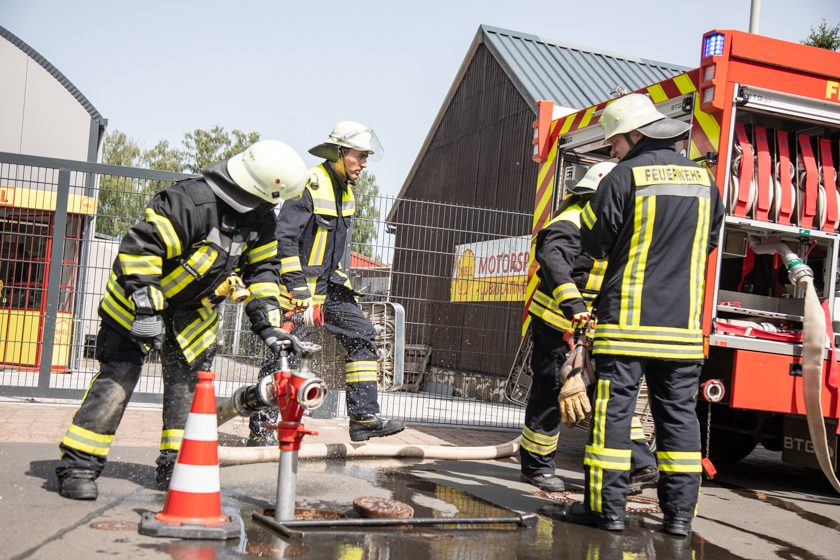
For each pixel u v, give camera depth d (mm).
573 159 7125
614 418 3994
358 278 8711
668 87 5785
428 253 9609
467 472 5457
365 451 5637
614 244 4094
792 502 5441
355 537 3393
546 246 4645
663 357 3957
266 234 4051
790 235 5703
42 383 7422
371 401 5469
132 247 3602
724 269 6512
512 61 13633
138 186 8320
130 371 3760
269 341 3807
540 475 5086
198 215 3691
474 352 10031
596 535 3879
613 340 3996
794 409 5359
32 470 4180
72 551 2873
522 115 13188
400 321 6719
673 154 4180
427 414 9344
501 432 8062
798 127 5961
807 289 5387
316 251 5367
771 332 5414
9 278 9352
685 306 4016
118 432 5793
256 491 4172
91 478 3693
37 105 14227
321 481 4602
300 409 3498
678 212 4016
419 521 3688
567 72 13875
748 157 5488
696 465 4051
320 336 5660
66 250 9586
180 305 3953
